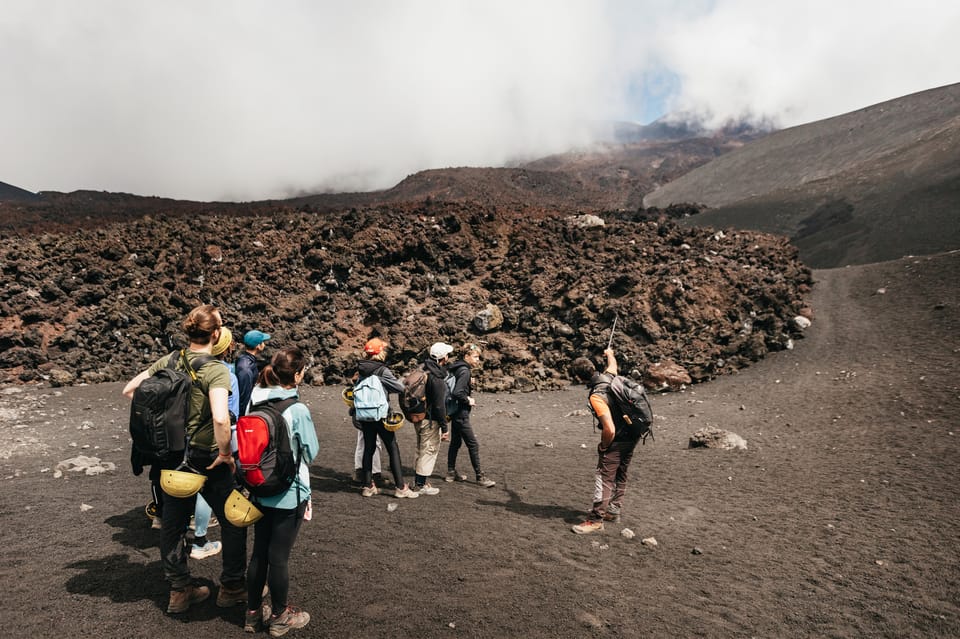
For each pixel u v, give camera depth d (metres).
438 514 6.34
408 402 7.00
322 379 18.92
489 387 18.48
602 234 27.16
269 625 3.60
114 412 13.45
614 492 6.29
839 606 4.29
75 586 4.11
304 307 21.73
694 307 21.11
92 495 6.64
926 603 4.30
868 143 142.88
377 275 23.97
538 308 22.17
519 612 4.03
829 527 6.05
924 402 12.27
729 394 16.36
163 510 3.76
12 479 7.43
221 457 3.61
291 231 25.59
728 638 3.79
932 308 19.94
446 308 22.34
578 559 5.14
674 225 28.84
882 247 66.50
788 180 145.25
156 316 20.25
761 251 25.70
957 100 138.38
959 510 6.45
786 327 21.00
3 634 3.35
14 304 19.33
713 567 5.05
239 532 3.87
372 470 7.19
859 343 18.77
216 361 3.80
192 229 24.56
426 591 4.30
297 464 3.54
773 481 8.22
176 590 3.76
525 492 7.67
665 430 12.74
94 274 20.92
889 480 7.83
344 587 4.31
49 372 17.41
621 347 19.47
